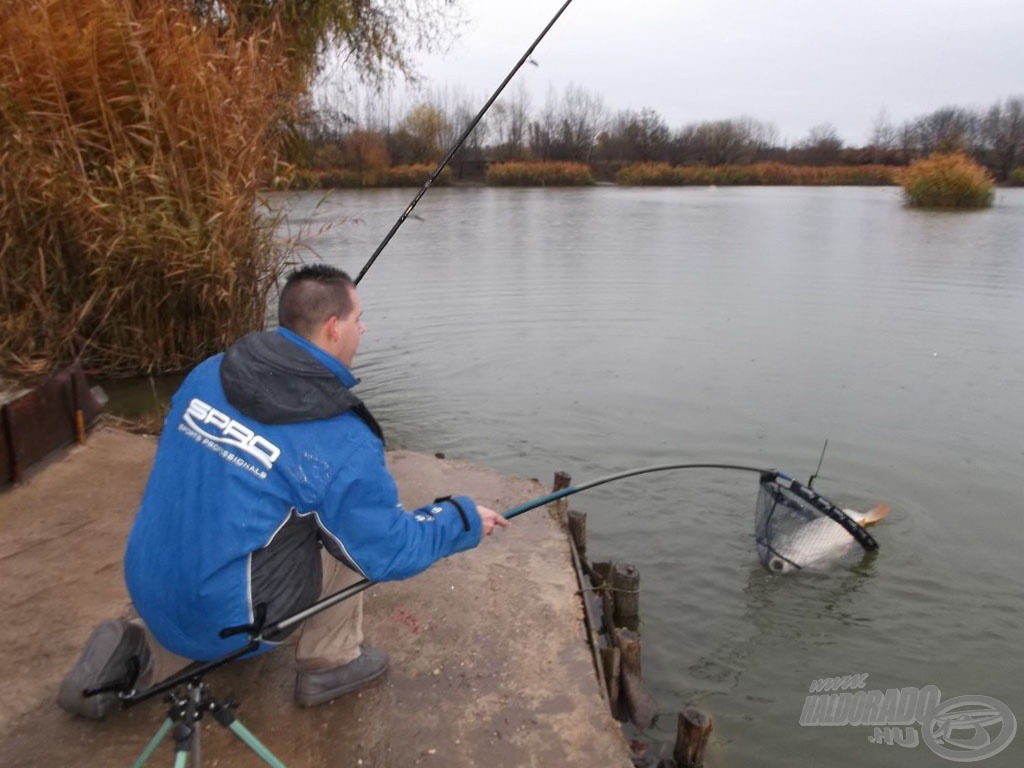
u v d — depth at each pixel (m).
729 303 13.08
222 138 8.14
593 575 4.88
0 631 3.37
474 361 9.88
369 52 11.55
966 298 13.44
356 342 2.57
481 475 5.48
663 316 12.17
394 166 44.94
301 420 2.33
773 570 5.36
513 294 13.80
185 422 2.39
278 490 2.31
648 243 20.58
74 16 7.55
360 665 3.12
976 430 7.69
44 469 4.83
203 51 8.05
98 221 7.72
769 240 21.19
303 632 2.98
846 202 36.56
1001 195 41.75
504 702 3.14
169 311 8.48
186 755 2.14
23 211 7.38
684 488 6.53
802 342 10.70
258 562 2.36
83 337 8.18
